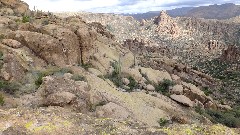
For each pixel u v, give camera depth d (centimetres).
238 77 13200
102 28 7219
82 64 4412
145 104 3634
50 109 1678
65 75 3284
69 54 4156
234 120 4434
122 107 2908
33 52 3725
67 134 1424
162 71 6022
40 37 3806
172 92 5025
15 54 3356
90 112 2452
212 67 17038
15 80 2805
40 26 4241
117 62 5009
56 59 3856
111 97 3334
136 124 1602
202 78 8331
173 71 7362
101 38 6075
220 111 5262
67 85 2545
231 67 16300
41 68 3522
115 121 1599
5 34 3762
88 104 2506
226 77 13400
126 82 4506
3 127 1448
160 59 7831
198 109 4597
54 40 3897
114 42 6384
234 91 8600
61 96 2252
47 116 1564
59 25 4603
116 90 3744
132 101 3572
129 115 2806
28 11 5609
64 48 4075
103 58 4912
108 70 4666
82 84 2880
